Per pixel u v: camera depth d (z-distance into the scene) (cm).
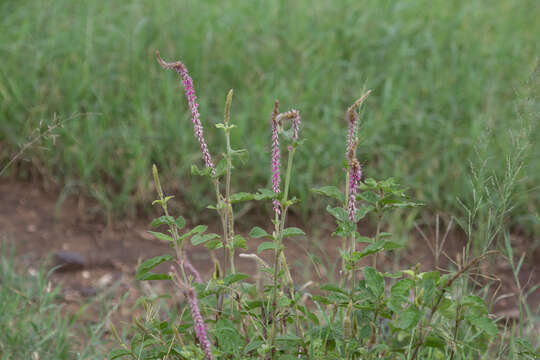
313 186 440
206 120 463
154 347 206
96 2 562
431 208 440
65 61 489
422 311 185
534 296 367
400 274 202
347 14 579
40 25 523
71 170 450
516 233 431
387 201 210
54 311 313
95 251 393
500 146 379
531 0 656
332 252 401
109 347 297
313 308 321
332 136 458
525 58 542
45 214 425
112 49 518
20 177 457
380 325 238
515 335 299
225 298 232
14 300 302
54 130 445
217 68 513
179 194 442
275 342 201
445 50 556
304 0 592
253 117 470
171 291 352
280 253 206
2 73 479
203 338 172
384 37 551
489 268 383
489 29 600
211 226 427
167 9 558
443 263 390
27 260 373
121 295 350
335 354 196
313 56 530
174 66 187
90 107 462
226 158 198
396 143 472
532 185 418
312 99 487
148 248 403
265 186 439
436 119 480
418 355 221
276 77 504
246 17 572
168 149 451
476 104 495
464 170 438
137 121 459
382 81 514
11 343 274
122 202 430
